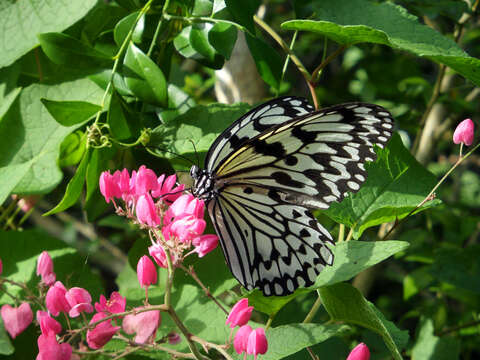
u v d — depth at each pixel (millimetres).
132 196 336
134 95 362
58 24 368
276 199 353
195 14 369
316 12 386
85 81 380
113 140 364
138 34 367
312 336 330
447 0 451
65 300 313
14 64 394
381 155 387
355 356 310
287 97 351
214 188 355
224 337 357
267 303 360
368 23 375
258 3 365
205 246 325
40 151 375
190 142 371
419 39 363
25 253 384
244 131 352
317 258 344
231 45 362
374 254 335
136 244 405
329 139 340
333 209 376
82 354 310
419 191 385
